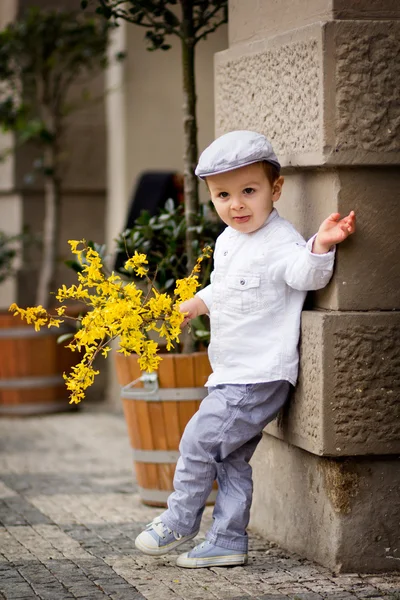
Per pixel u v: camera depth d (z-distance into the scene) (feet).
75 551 15.05
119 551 15.05
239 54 15.80
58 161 31.42
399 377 13.43
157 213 21.88
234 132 13.70
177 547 14.84
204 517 17.11
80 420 27.99
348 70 13.08
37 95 31.04
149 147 29.43
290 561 14.44
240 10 15.98
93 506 18.07
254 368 13.74
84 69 31.55
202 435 13.94
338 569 13.70
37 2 31.35
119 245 18.01
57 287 31.55
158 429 17.46
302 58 13.62
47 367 28.53
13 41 28.84
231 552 14.20
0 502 18.42
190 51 17.99
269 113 14.78
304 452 14.55
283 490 15.31
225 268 13.97
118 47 29.55
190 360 17.07
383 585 13.21
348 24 13.07
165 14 18.21
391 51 13.16
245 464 14.57
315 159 13.33
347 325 13.28
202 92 28.48
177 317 13.56
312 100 13.38
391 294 13.53
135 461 18.02
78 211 31.89
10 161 31.45
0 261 30.07
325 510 13.97
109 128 31.40
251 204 13.56
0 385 28.40
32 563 14.40
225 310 13.92
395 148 13.20
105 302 13.87
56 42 29.17
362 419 13.41
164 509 17.79
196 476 14.08
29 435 25.68
